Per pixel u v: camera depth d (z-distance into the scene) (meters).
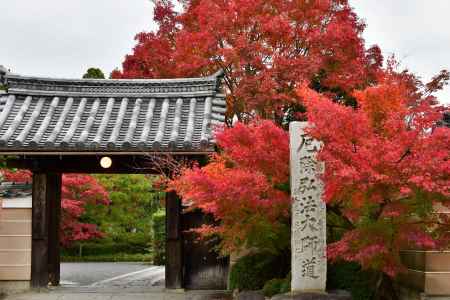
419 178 7.62
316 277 10.11
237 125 9.90
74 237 25.23
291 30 16.55
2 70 14.62
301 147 10.19
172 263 13.38
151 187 27.39
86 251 28.55
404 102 9.57
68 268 22.69
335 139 8.52
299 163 10.18
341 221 10.93
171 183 10.88
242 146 10.02
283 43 16.98
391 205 8.48
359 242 8.70
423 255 10.66
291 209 10.22
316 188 10.15
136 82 14.86
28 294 13.02
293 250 10.16
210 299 12.27
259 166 10.02
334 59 16.94
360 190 8.56
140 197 27.25
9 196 13.84
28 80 14.72
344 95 18.30
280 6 16.86
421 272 10.75
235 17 16.58
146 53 19.20
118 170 13.70
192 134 13.02
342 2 17.88
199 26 18.00
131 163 13.61
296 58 16.33
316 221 10.14
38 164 13.59
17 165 13.51
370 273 10.51
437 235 9.21
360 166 8.13
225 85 18.30
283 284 10.84
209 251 13.88
